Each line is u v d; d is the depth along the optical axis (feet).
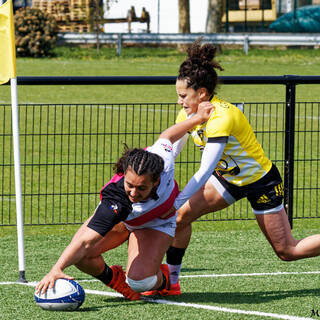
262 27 337.72
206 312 51.03
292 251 54.29
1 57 59.00
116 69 253.44
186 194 50.62
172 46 344.08
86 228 48.52
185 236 55.21
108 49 324.39
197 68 51.31
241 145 52.44
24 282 59.21
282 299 54.80
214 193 53.88
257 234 80.64
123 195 48.06
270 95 190.39
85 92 199.41
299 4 337.31
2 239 77.36
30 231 81.66
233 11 352.08
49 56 303.27
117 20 363.76
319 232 81.92
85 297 55.06
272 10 345.51
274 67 256.11
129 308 51.96
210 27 336.29
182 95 52.03
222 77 75.77
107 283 53.26
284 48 330.75
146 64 274.98
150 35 312.50
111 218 47.83
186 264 66.90
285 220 54.03
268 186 53.21
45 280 49.57
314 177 109.70
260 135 135.33
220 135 50.85
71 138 134.82
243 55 296.71
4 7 58.70
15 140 59.11
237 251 72.28
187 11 338.95
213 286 58.85
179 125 51.44
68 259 48.70
